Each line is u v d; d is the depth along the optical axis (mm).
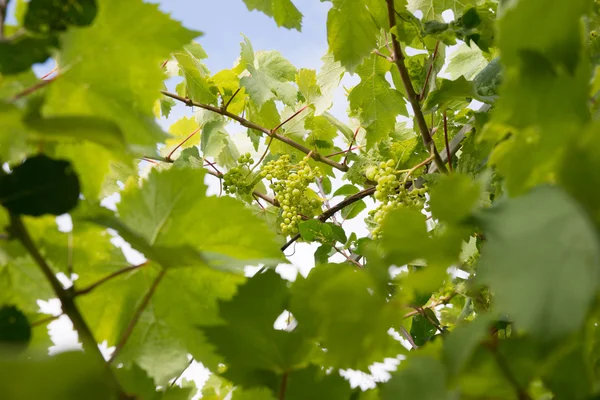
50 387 105
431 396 129
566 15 114
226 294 229
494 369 131
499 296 91
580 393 126
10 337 164
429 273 121
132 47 204
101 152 212
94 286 179
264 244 215
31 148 193
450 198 116
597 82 146
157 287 231
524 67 116
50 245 216
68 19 172
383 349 129
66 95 202
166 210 218
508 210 101
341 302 124
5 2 169
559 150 116
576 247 87
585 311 82
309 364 177
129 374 195
